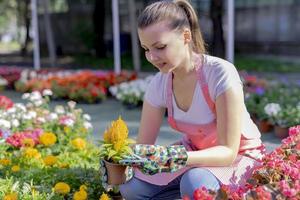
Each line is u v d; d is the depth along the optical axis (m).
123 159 2.76
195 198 2.49
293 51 20.86
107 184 2.95
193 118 3.00
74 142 4.62
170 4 2.80
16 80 11.12
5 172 3.84
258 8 21.78
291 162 2.91
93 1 23.73
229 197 2.55
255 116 6.81
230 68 2.91
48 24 16.72
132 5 13.90
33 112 5.25
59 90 9.48
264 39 21.72
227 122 2.81
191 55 2.91
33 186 3.43
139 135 3.27
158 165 2.73
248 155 3.00
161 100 3.16
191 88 2.94
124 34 21.77
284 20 21.06
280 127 6.19
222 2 17.50
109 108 8.63
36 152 4.29
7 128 4.79
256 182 2.80
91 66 18.05
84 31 21.45
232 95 2.81
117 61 11.86
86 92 9.16
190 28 2.87
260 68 15.79
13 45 35.19
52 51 16.91
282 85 9.84
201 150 2.86
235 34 22.44
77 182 3.65
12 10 30.77
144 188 3.15
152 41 2.71
